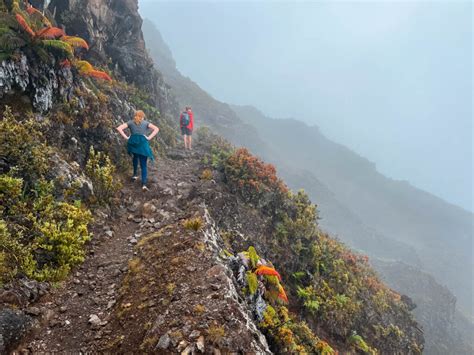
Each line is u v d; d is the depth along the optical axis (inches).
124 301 158.2
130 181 330.0
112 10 625.6
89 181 264.7
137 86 676.1
